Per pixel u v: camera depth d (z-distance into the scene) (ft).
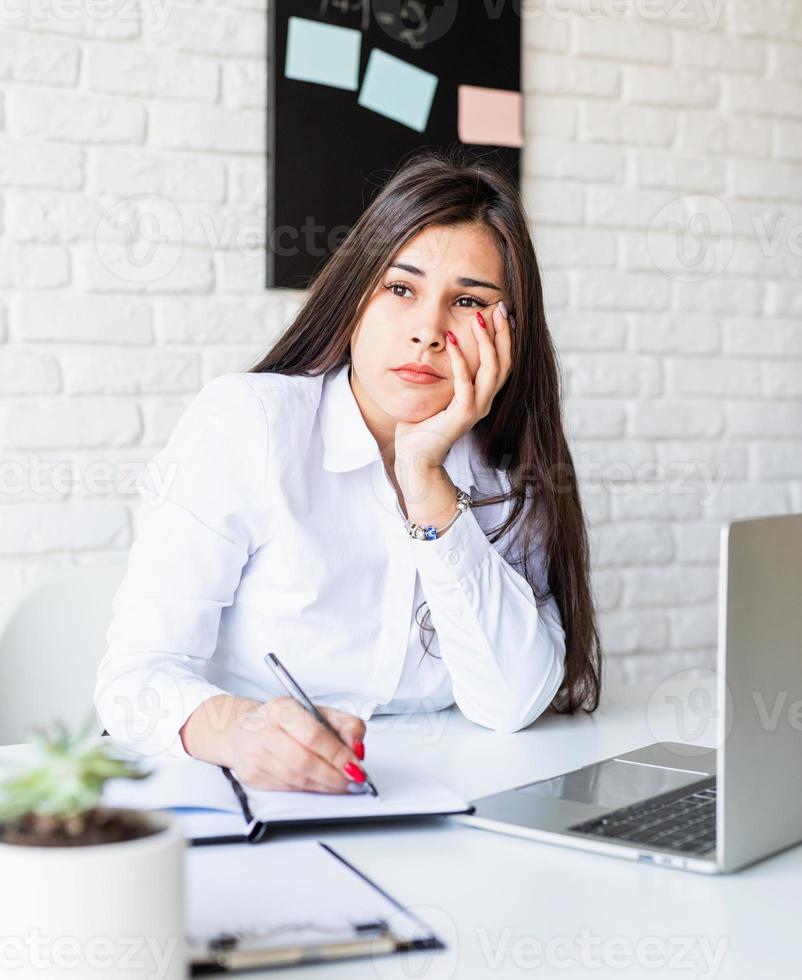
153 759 3.46
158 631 3.90
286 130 7.24
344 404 4.38
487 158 7.79
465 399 4.22
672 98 8.44
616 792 3.22
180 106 7.04
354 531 4.35
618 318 8.34
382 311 4.31
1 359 6.71
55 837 1.82
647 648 8.50
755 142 8.75
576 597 4.69
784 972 2.16
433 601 4.19
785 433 9.00
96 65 6.84
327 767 3.00
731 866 2.62
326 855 2.66
